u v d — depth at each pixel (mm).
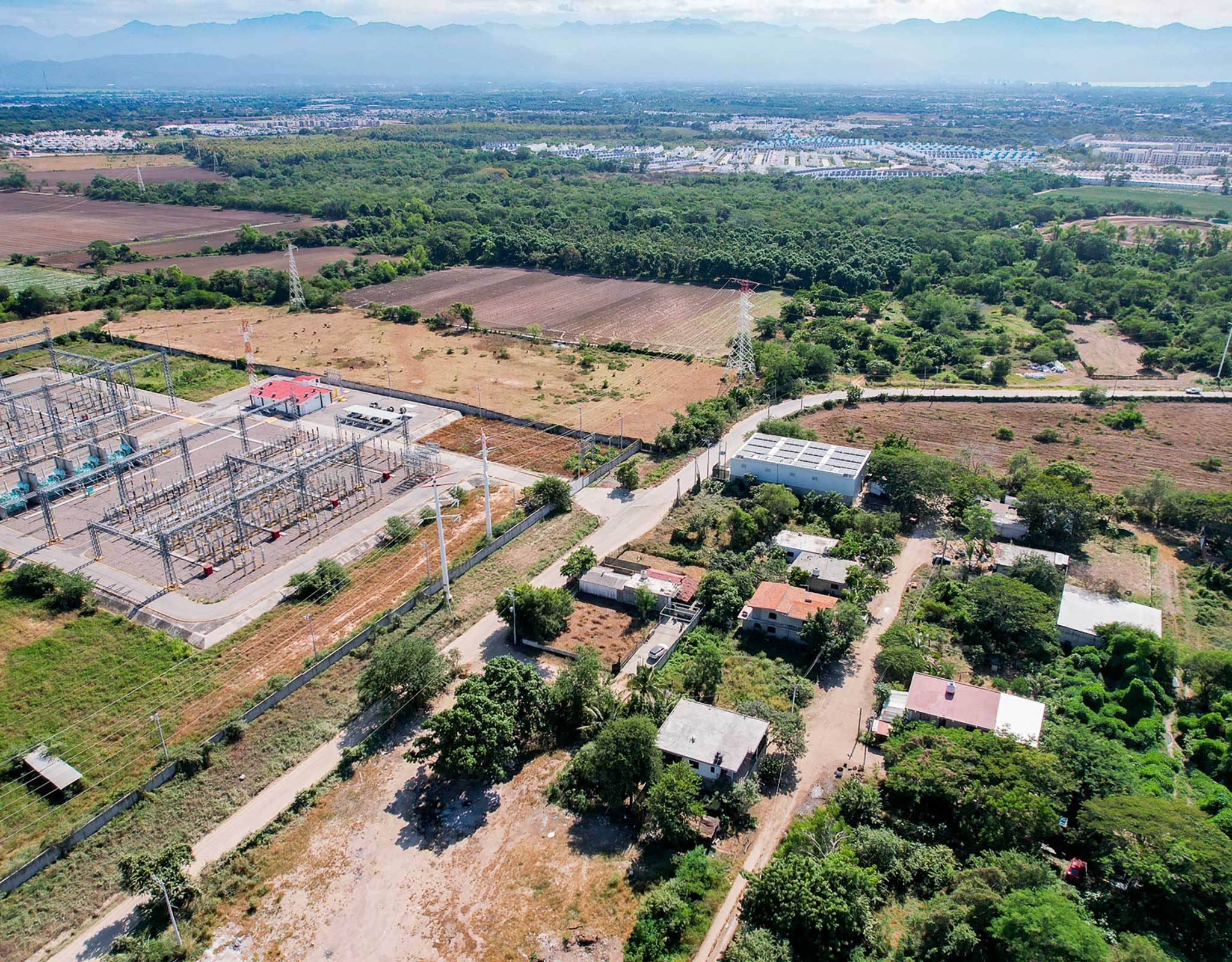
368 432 147500
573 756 78625
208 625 96312
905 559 111438
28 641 93688
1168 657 86125
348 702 85188
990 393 171375
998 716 78000
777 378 171750
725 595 97312
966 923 58719
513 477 133250
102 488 126875
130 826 70312
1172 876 59500
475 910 63469
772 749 78438
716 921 62031
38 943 60469
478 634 96375
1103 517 120938
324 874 66500
